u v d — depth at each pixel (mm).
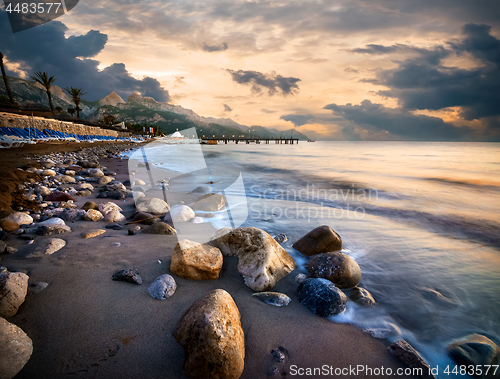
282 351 1746
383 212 5617
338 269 2607
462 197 7402
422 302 2453
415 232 4387
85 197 5406
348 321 2109
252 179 10297
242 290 2375
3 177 5480
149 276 2377
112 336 1677
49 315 1793
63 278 2207
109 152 20266
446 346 1927
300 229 4258
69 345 1582
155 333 1728
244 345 1759
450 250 3662
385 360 1729
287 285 2562
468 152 37812
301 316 2107
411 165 16938
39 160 10273
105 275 2314
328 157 24234
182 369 1493
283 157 23594
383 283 2766
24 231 3172
